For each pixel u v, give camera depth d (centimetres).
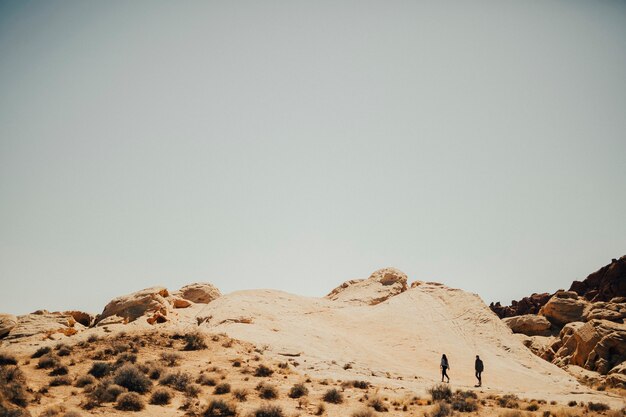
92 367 2967
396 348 5625
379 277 8519
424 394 3167
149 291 6519
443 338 6028
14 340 4762
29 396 2328
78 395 2491
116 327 4491
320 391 3055
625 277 8750
